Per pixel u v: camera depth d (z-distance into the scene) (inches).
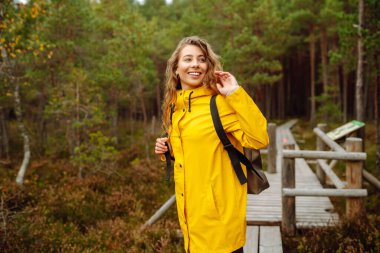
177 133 84.7
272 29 958.4
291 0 1177.4
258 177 84.3
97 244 227.3
